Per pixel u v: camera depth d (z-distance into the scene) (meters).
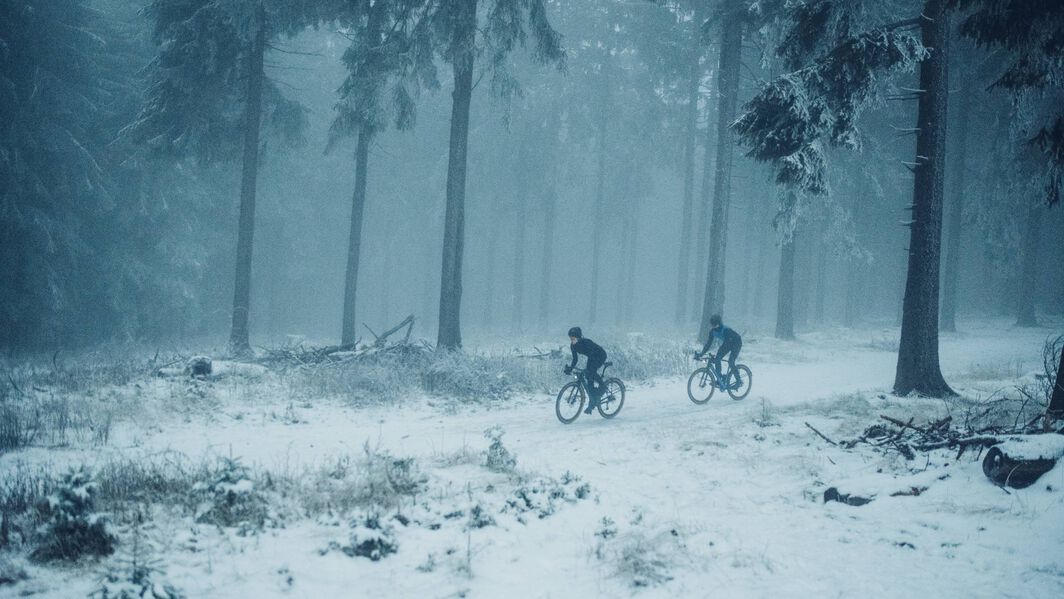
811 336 25.39
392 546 4.43
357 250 18.50
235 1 15.46
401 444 8.38
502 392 12.87
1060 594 3.54
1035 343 22.61
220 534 4.64
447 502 5.58
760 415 9.55
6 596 3.61
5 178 17.89
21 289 19.06
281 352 15.73
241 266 17.42
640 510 5.40
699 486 6.21
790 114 10.53
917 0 17.00
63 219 20.67
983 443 6.12
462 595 3.77
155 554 4.25
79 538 4.20
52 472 6.27
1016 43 8.88
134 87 23.19
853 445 7.25
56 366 13.95
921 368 10.77
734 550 4.39
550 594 3.78
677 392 13.55
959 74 26.86
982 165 30.73
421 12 15.95
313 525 4.92
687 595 3.71
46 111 18.86
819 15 10.85
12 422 8.12
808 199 23.16
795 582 3.85
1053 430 6.44
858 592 3.68
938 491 5.34
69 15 20.20
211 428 9.27
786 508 5.43
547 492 5.68
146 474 5.97
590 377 10.38
